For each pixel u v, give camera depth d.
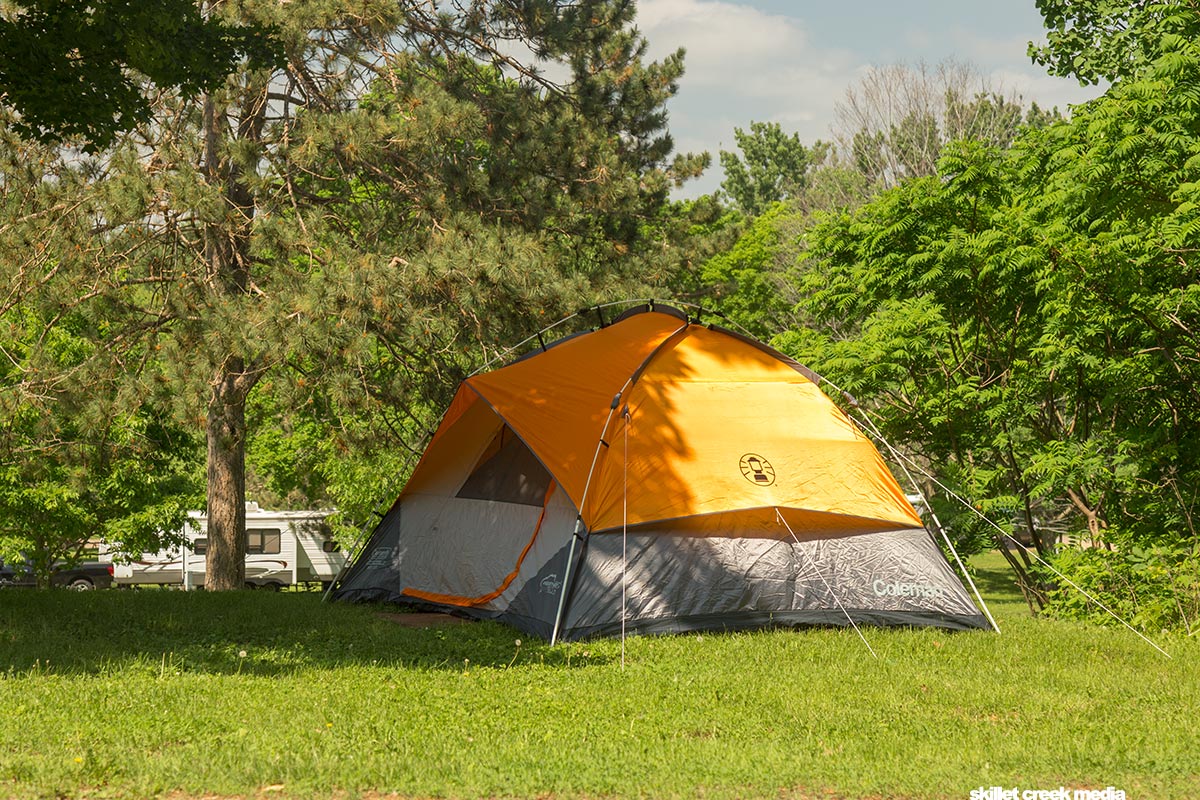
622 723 6.82
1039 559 13.51
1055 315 12.99
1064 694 7.84
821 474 11.14
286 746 5.92
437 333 16.30
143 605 12.41
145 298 19.22
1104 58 18.55
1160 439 13.59
